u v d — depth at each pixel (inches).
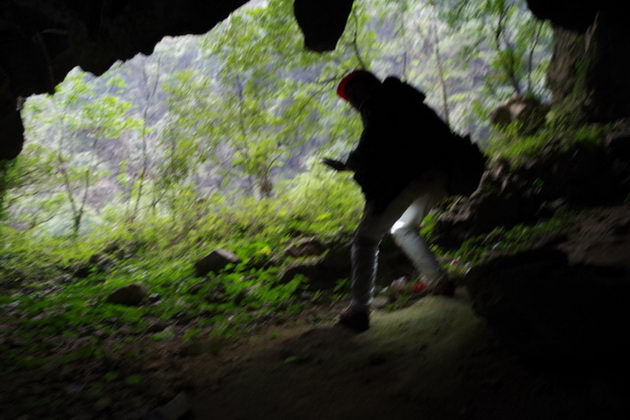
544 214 234.7
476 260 197.8
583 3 231.8
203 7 217.6
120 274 323.6
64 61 256.8
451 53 568.1
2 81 232.5
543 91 397.7
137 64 834.8
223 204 396.2
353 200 329.4
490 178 249.3
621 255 151.8
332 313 180.4
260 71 418.3
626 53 266.1
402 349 127.6
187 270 268.7
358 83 148.7
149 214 430.3
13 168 449.1
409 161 137.9
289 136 426.9
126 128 515.2
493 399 98.6
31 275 362.3
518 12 448.1
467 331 125.1
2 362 169.3
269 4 408.5
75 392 137.3
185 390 129.2
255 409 113.5
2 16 220.1
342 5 219.1
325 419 104.3
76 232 476.1
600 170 237.3
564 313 97.4
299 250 252.4
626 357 90.9
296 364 130.7
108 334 194.4
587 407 89.4
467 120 510.6
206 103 436.1
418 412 100.6
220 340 166.6
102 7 217.9
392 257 217.2
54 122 510.9
